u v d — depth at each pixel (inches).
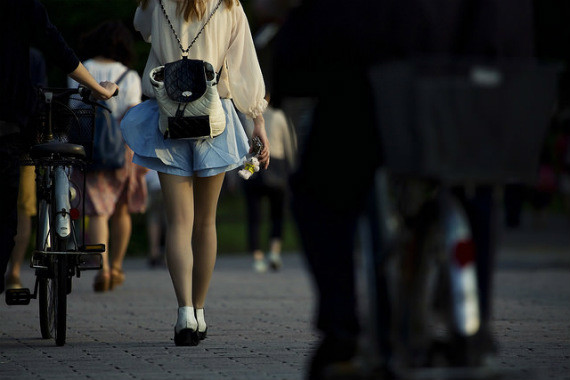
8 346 727.7
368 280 427.2
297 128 463.5
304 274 1515.7
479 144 395.5
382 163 439.5
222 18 729.6
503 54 442.0
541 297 1112.2
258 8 460.8
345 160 442.0
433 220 422.6
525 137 401.4
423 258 422.0
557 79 405.1
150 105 734.5
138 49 2063.2
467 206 438.9
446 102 390.0
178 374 598.5
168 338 772.0
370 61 438.3
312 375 440.5
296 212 454.0
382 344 424.2
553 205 3774.6
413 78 389.7
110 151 1093.8
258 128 747.4
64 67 706.2
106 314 943.7
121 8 2080.5
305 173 450.9
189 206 727.1
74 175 1105.4
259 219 1599.4
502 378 408.5
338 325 439.2
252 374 596.4
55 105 749.9
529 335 780.0
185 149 725.3
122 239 1185.4
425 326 418.6
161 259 1660.9
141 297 1114.7
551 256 1879.9
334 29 440.1
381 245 424.2
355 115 441.1
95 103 746.8
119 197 1168.8
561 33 3398.1
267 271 1582.2
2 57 653.3
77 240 799.1
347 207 444.8
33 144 753.6
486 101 394.9
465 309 406.9
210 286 1275.8
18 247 1015.6
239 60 734.5
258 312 961.5
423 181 428.1
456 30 439.2
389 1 435.8
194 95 706.8
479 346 410.9
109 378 585.9
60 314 723.4
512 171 401.4
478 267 435.8
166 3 729.6
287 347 716.0
